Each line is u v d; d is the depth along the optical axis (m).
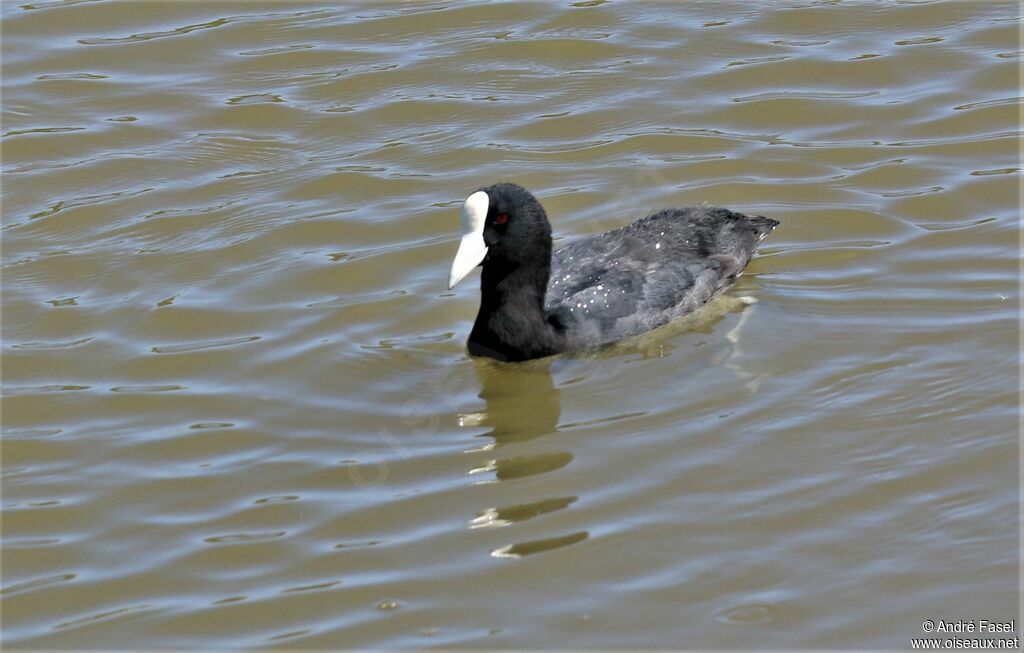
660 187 18.22
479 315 15.27
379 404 14.45
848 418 13.65
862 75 20.61
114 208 18.38
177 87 21.17
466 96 20.61
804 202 17.80
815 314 15.53
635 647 10.90
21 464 13.66
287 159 19.34
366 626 11.27
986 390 13.91
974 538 11.91
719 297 16.02
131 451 13.82
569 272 15.88
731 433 13.55
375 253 17.16
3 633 11.43
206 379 14.97
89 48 22.20
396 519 12.57
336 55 21.84
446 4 23.19
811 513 12.34
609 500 12.65
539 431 13.80
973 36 21.44
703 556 11.87
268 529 12.54
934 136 19.08
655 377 14.60
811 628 11.02
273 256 17.22
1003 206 17.44
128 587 11.93
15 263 17.28
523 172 18.70
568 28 22.31
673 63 21.19
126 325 15.98
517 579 11.71
